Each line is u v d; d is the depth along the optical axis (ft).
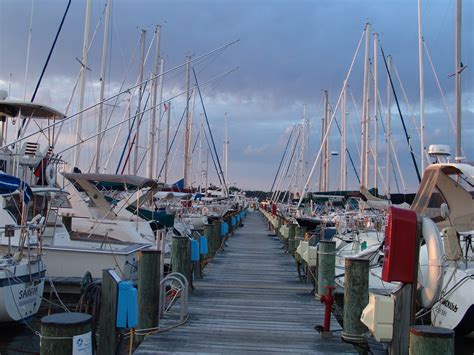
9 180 29.09
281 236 77.00
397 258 18.51
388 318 18.51
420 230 18.94
